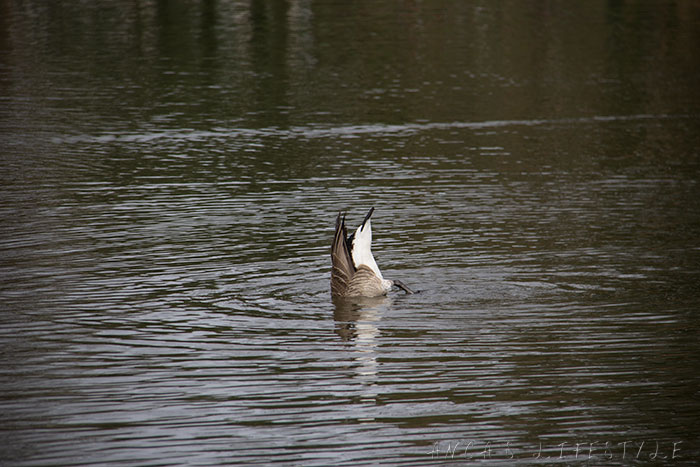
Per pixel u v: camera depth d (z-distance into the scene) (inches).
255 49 1632.6
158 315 503.2
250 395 397.1
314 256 623.2
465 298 534.0
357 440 354.0
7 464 334.0
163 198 792.3
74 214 730.2
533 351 448.5
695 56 1670.8
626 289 545.3
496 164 949.8
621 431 361.7
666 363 430.6
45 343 459.5
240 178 874.8
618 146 1051.3
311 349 454.0
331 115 1199.6
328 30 1815.9
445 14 2003.0
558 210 754.2
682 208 758.5
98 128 1091.3
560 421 370.9
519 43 1744.6
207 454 342.3
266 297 537.6
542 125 1173.1
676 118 1227.2
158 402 389.7
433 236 673.6
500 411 380.2
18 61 1488.7
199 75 1429.6
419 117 1203.2
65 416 375.2
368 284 536.4
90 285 553.0
